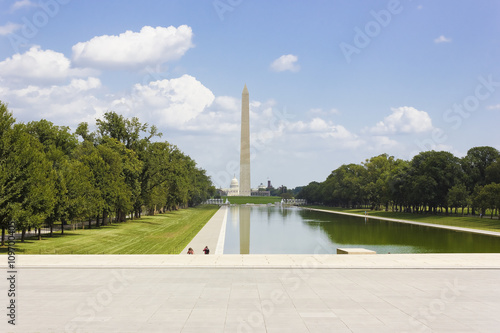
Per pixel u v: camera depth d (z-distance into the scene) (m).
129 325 16.92
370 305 19.89
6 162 46.81
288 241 69.38
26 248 50.22
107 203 83.69
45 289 22.80
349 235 79.69
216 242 64.44
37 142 68.00
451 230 90.19
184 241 65.12
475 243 64.94
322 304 20.05
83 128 95.62
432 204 134.62
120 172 87.50
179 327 16.69
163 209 158.62
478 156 129.25
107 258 32.19
